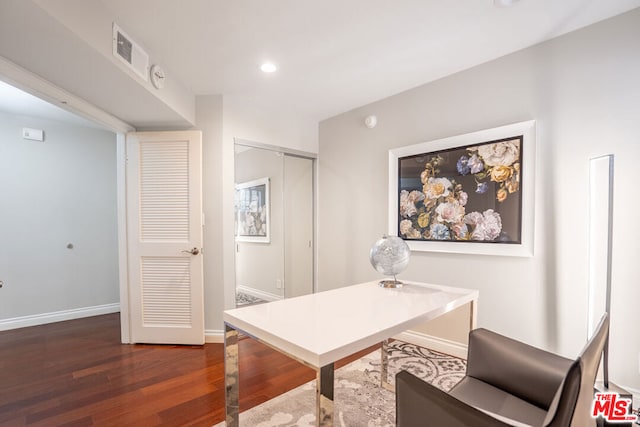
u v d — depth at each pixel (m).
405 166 2.95
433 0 1.74
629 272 1.85
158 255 2.93
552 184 2.15
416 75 2.67
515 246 2.30
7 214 3.42
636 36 1.85
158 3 1.72
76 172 3.84
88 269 3.90
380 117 3.18
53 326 3.50
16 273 3.46
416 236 2.87
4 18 1.38
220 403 2.01
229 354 1.46
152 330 2.94
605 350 1.57
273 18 1.88
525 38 2.15
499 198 2.38
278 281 3.59
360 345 1.16
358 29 2.01
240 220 3.27
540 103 2.20
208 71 2.56
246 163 3.33
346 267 3.50
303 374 2.40
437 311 1.56
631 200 1.86
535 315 2.22
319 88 2.92
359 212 3.38
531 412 1.25
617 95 1.92
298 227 3.76
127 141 2.93
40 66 1.84
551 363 1.30
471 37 2.13
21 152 3.50
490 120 2.44
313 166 3.86
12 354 2.75
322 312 1.47
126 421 1.83
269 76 2.66
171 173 2.92
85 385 2.22
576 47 2.06
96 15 1.67
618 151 1.91
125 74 1.95
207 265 3.04
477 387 1.41
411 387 1.05
